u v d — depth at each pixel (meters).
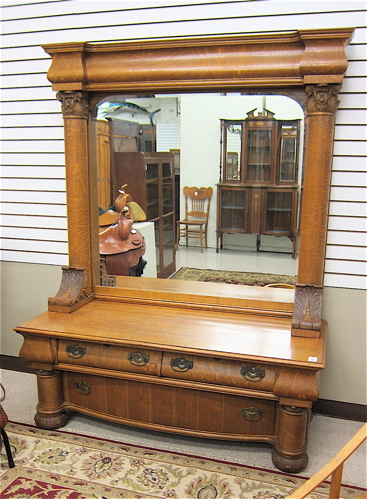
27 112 3.12
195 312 2.80
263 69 2.38
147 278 2.97
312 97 2.35
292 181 2.66
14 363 3.52
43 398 2.70
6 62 3.10
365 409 2.82
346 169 2.57
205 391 2.42
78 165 2.80
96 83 2.67
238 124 2.69
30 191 3.22
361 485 2.28
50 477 2.33
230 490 2.24
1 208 3.33
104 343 2.43
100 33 2.87
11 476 2.33
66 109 2.73
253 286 2.79
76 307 2.85
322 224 2.48
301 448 2.34
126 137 2.86
